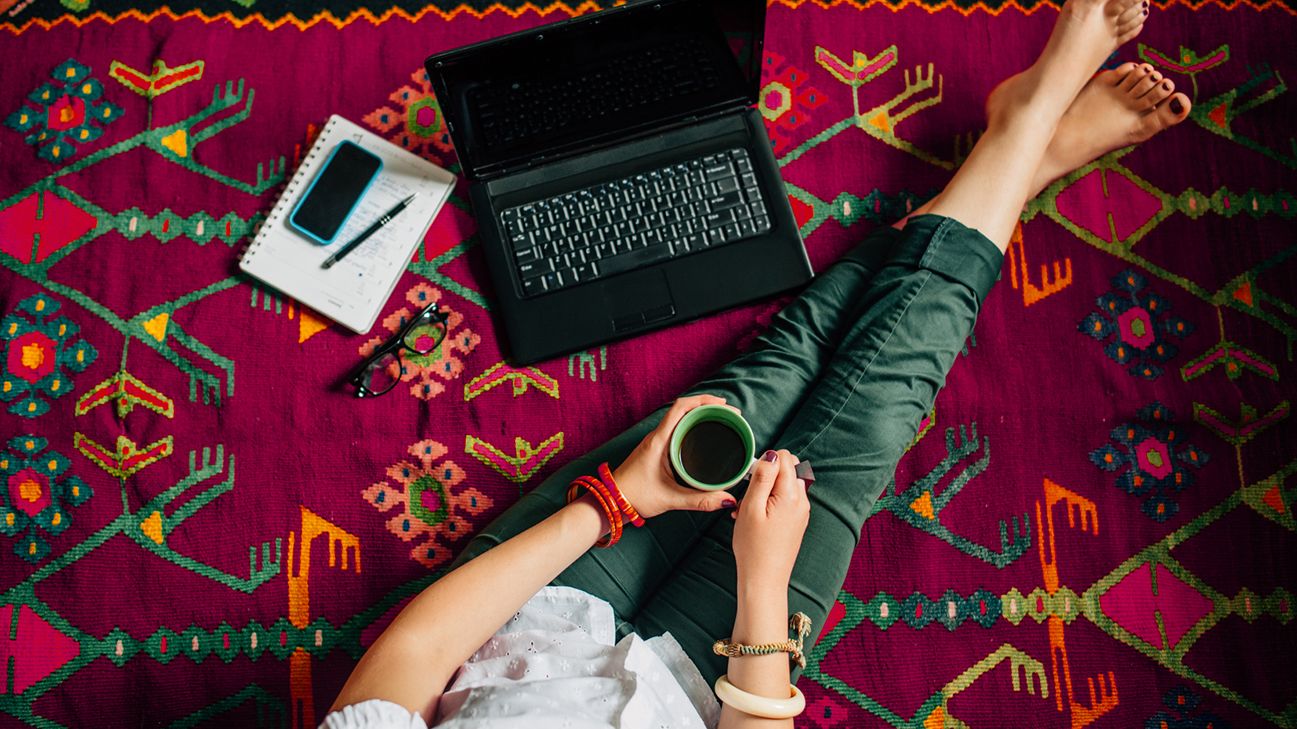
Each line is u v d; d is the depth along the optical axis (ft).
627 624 3.78
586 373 4.72
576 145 4.60
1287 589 4.63
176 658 4.35
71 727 4.27
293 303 4.74
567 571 3.82
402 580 4.49
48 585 4.41
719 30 4.26
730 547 3.85
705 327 4.77
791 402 4.21
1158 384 4.81
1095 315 4.88
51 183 4.83
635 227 4.64
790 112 5.06
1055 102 4.46
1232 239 4.99
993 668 4.49
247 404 4.63
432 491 4.59
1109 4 4.47
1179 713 4.50
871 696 4.43
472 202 4.65
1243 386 4.83
